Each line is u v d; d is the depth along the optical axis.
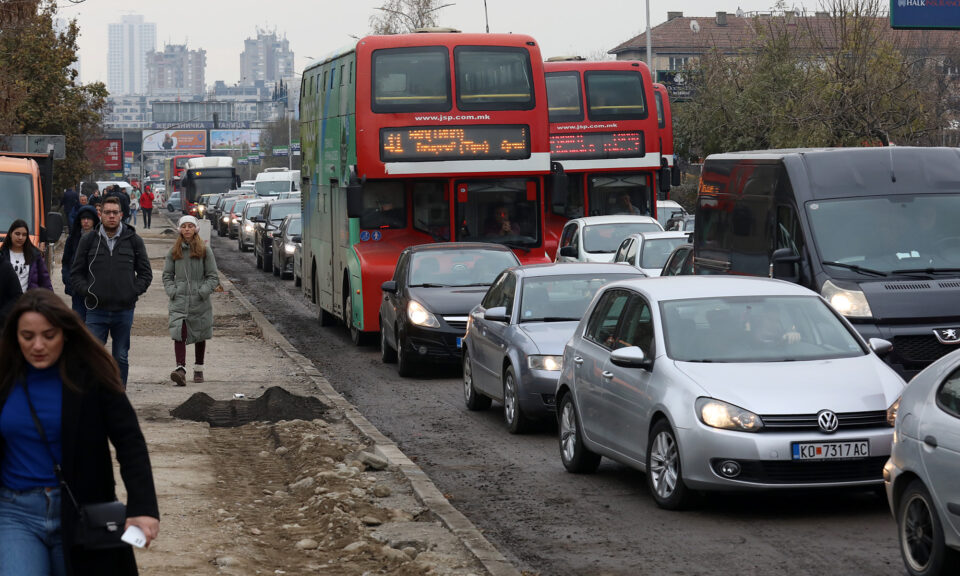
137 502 4.79
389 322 19.11
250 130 189.12
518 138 20.77
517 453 12.27
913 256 13.04
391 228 21.03
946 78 40.94
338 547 8.23
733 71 47.28
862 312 12.47
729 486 8.89
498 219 20.89
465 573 7.46
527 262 20.86
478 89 20.64
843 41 33.62
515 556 8.30
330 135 23.42
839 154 13.70
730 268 14.96
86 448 4.79
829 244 13.11
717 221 15.46
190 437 12.36
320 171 24.78
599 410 10.55
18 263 13.03
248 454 11.77
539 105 20.84
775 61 44.88
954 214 13.38
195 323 15.96
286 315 27.95
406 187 20.92
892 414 8.40
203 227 50.31
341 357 20.61
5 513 4.84
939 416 7.03
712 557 8.07
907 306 12.48
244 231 52.25
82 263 13.25
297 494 9.98
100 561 4.77
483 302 15.66
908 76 33.28
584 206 28.20
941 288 12.62
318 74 25.11
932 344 12.53
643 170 28.31
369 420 14.45
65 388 4.76
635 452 9.92
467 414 14.84
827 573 7.59
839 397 8.97
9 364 4.80
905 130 33.22
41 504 4.82
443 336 17.58
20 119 46.41
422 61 20.55
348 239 21.52
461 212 20.77
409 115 20.45
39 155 21.97
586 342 11.16
